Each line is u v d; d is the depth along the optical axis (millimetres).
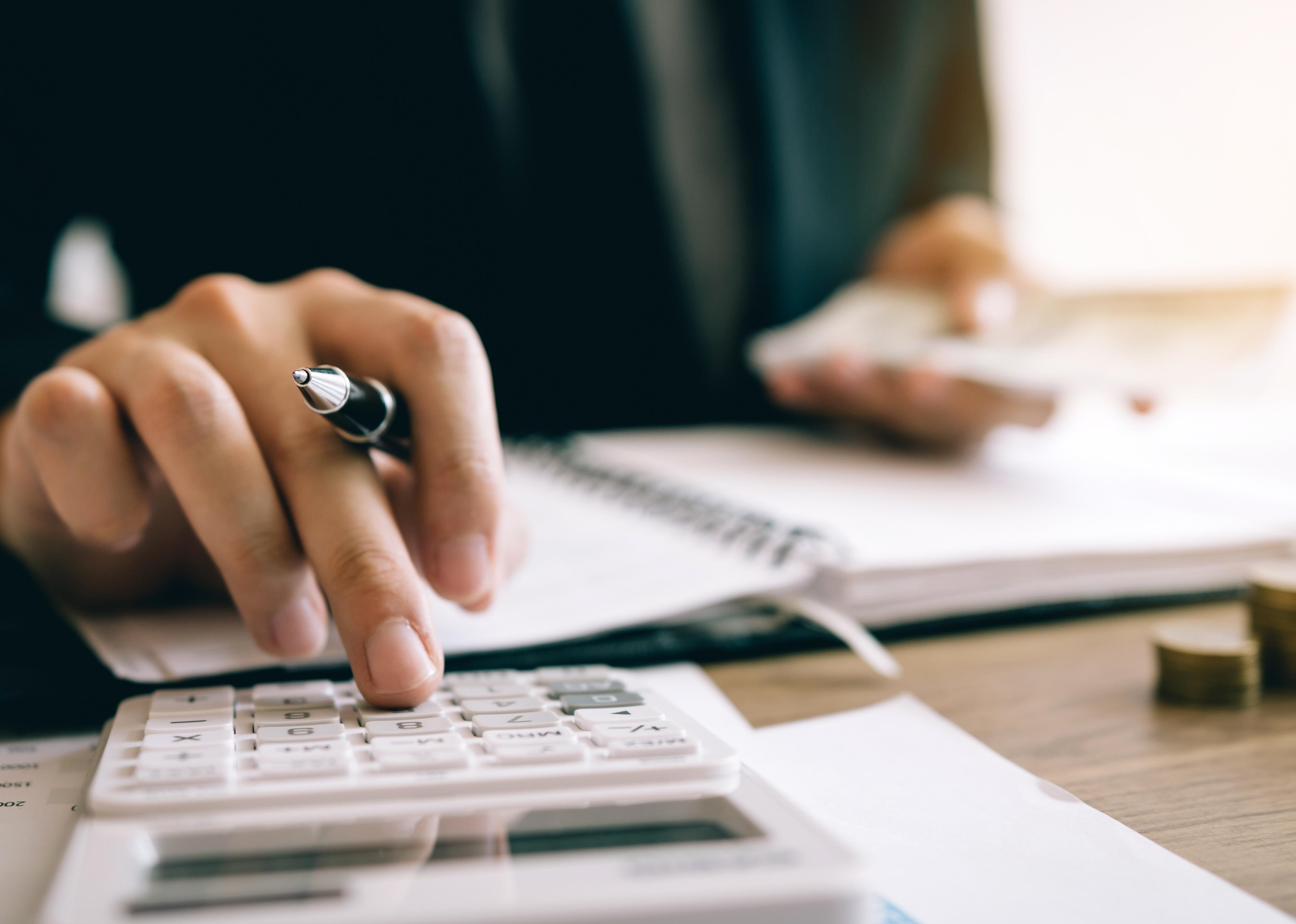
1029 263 1062
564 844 226
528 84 1414
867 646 437
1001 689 413
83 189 1190
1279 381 1271
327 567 327
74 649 391
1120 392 611
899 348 935
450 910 190
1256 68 1705
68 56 1154
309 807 245
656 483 723
